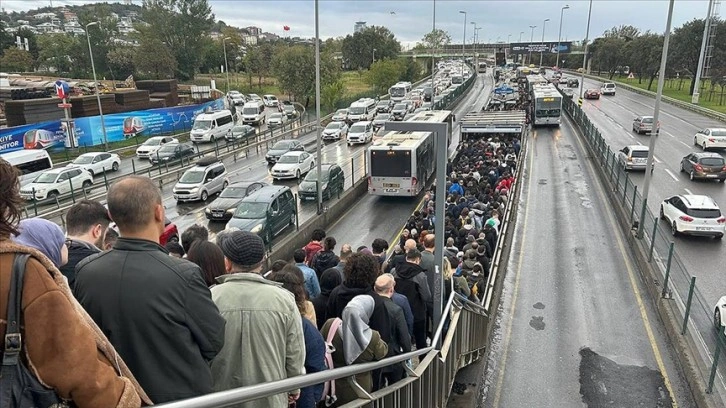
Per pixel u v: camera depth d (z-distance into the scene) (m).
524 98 60.41
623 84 92.56
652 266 16.50
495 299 14.20
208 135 45.94
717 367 10.52
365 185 30.03
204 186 28.02
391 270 9.08
